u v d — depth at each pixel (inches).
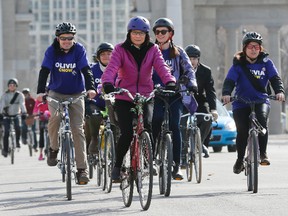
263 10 4475.9
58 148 1334.9
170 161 1199.6
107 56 1531.7
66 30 1261.1
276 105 4520.2
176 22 4281.5
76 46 1284.4
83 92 1298.0
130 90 1181.1
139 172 1118.4
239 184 1455.5
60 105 1280.8
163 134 1225.4
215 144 2674.7
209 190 1355.8
